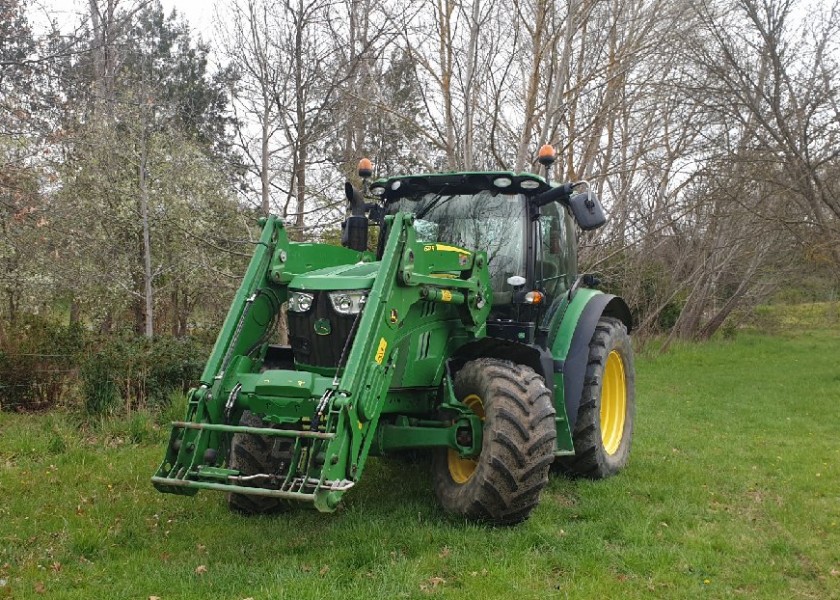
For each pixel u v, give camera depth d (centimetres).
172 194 1069
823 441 830
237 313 465
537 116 978
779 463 709
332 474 392
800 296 3102
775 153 1312
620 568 426
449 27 951
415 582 387
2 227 989
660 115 1310
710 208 1631
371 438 429
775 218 1360
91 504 532
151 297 1048
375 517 490
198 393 437
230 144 1183
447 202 588
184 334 1348
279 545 444
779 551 464
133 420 756
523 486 456
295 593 368
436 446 486
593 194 521
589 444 601
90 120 1091
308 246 522
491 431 460
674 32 1112
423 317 492
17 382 927
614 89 995
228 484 405
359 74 971
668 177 1494
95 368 801
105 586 388
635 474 647
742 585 413
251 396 437
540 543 454
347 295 455
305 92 934
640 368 1616
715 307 2419
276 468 461
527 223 563
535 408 465
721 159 1362
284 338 889
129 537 466
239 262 1103
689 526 507
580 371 569
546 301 591
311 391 423
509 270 560
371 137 1124
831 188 1375
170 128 1050
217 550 440
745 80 1352
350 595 371
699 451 765
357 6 955
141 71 1259
